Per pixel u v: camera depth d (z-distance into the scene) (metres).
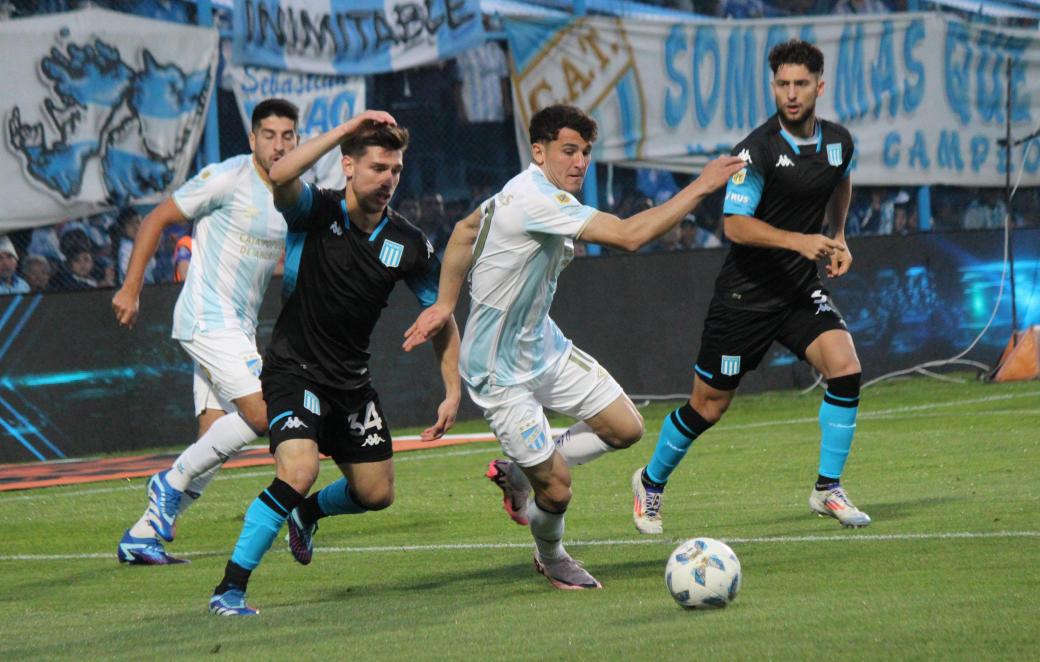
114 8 36.72
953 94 47.56
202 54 36.34
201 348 18.73
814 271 19.03
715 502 22.06
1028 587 13.32
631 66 41.56
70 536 22.16
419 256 14.90
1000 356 46.22
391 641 12.06
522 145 40.72
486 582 15.76
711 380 18.95
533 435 14.65
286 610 14.22
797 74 18.23
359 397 15.16
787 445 29.70
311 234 14.54
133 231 36.00
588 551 17.70
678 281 41.19
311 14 37.88
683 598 12.84
